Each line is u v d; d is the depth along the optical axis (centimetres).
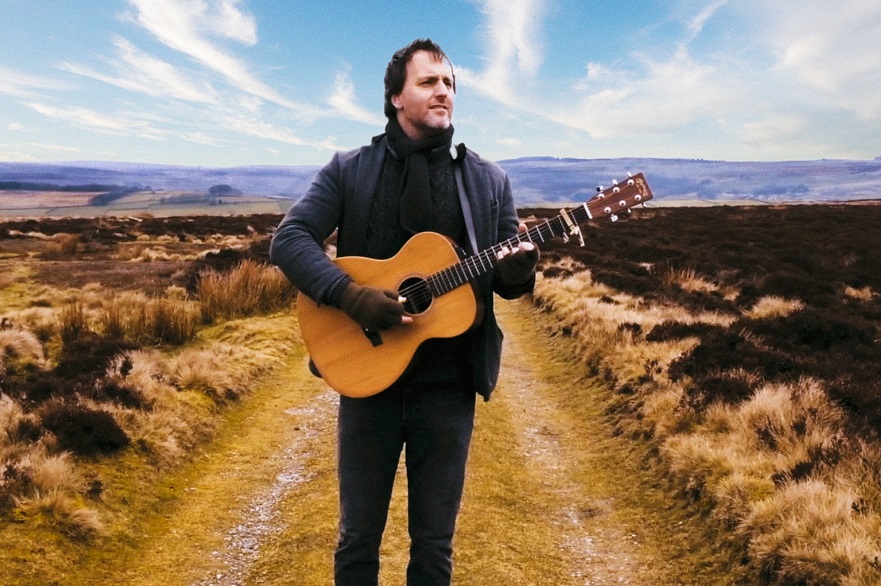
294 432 677
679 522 459
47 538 393
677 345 827
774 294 1328
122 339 937
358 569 221
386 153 223
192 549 431
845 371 679
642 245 2344
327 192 222
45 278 1652
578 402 774
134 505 472
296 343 1042
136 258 2288
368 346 218
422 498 219
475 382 220
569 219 218
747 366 696
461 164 224
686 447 526
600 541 455
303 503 502
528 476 570
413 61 209
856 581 318
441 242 215
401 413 218
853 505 390
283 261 214
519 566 411
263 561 416
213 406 699
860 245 2206
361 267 221
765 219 3541
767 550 370
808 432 504
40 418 539
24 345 870
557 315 1189
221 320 1151
